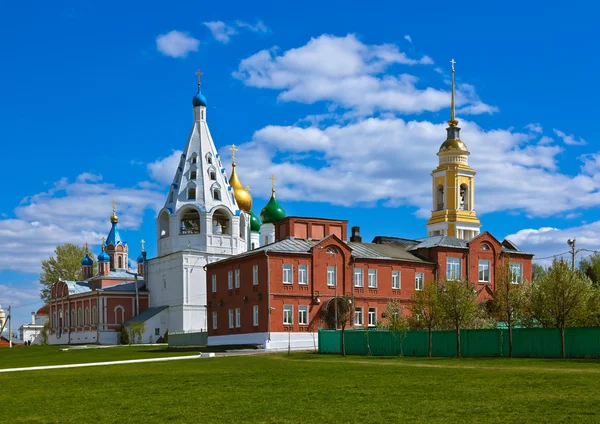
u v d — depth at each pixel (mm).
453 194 138375
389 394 37031
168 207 137625
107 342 141250
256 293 92812
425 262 102438
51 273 193375
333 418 30281
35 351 111438
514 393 35969
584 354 62750
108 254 171625
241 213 142125
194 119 141750
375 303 97562
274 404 34656
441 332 71812
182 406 35125
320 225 100938
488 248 107062
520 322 76875
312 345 91562
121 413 33625
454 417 29641
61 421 31984
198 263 133250
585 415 28984
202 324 132500
